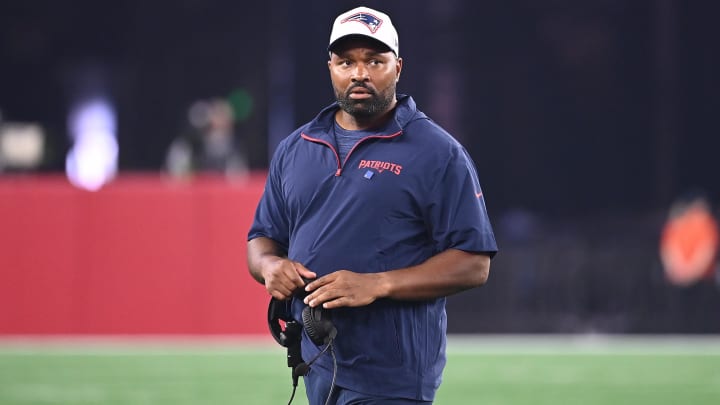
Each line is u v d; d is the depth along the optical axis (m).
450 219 13.82
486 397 30.27
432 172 13.81
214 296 39.94
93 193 40.06
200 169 46.28
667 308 45.25
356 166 13.98
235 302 39.94
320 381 14.26
